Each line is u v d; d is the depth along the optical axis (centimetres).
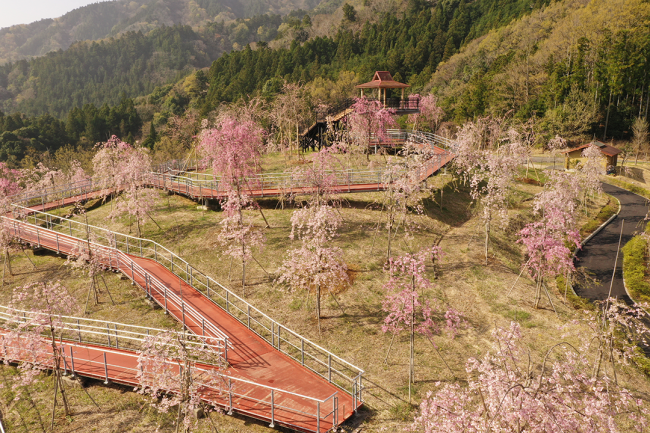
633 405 1512
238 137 2592
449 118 8712
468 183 4006
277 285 2241
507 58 8681
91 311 2039
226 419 1412
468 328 1970
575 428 1119
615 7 7869
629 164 5619
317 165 2841
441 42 12825
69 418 1427
